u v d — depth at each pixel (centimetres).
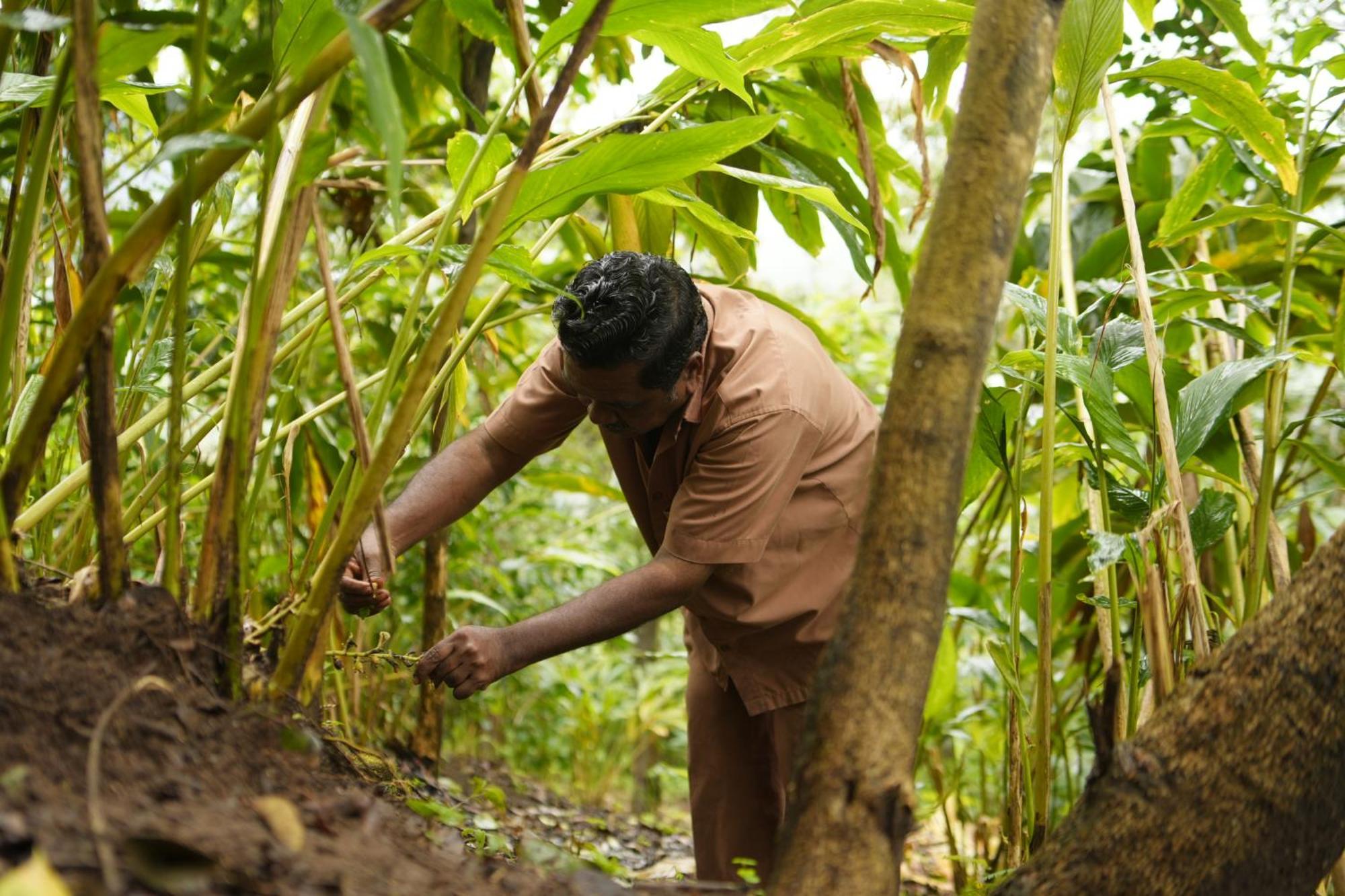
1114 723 107
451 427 193
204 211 149
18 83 126
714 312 172
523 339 279
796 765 98
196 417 194
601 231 228
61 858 72
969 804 327
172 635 105
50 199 167
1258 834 102
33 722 90
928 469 96
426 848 104
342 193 234
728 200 224
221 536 109
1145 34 208
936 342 96
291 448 147
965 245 97
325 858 87
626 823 317
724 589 174
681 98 181
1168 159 233
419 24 226
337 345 115
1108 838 104
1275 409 165
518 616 336
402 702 277
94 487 104
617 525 451
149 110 158
